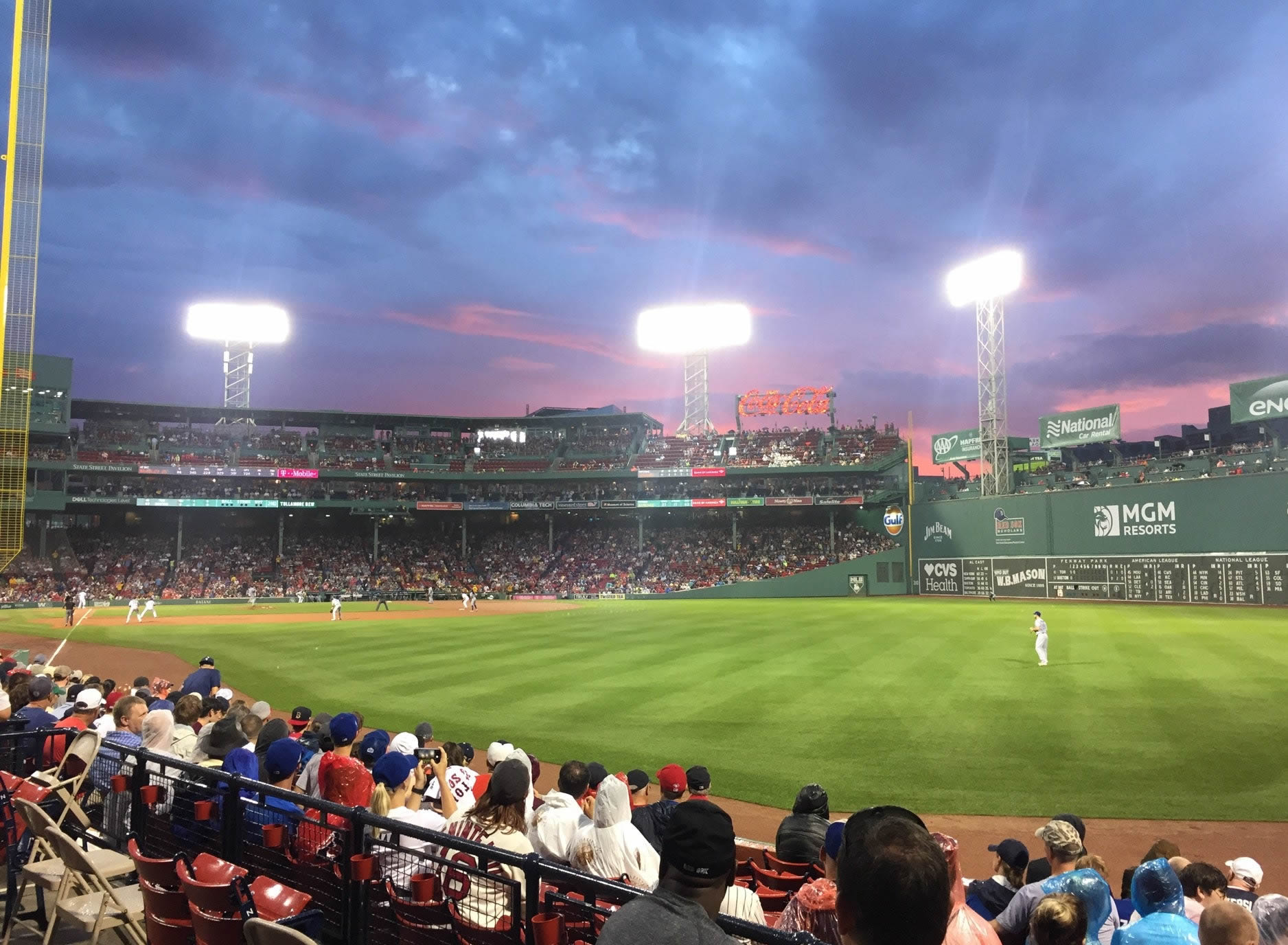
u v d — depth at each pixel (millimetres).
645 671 22969
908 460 67438
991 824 10828
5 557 34875
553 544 75500
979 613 41719
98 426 67312
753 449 75250
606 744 14875
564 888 3711
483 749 14867
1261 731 14828
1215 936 3488
